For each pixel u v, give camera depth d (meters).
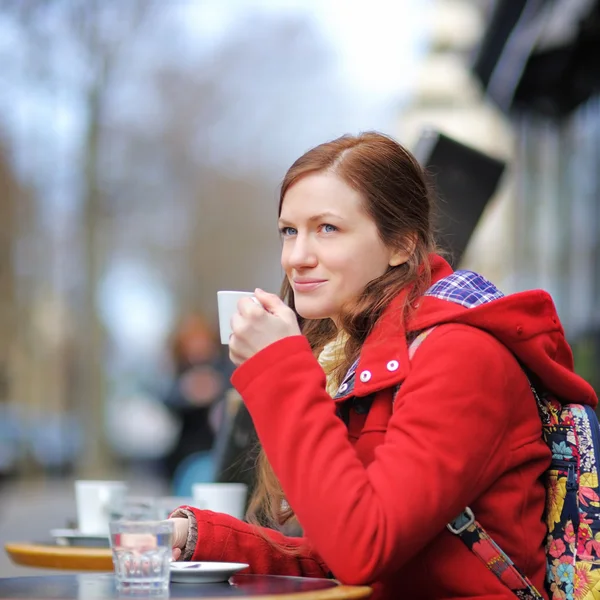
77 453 30.39
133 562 2.34
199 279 50.44
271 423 2.51
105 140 29.67
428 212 2.92
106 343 31.17
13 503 21.59
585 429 2.73
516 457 2.62
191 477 12.74
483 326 2.62
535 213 11.35
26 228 33.12
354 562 2.41
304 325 3.15
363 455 2.69
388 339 2.70
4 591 2.39
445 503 2.46
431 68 29.41
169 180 35.62
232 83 39.34
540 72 8.86
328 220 2.81
